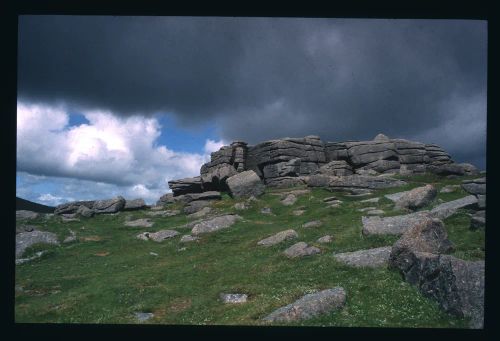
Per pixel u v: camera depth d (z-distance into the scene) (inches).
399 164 3260.3
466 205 1498.5
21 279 1396.4
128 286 1238.9
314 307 860.0
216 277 1277.1
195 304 1055.6
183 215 2605.8
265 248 1513.3
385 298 904.3
